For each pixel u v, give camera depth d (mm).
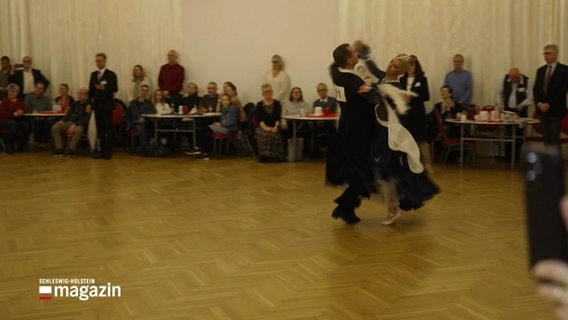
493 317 2875
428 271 3586
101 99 8781
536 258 675
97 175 7340
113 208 5422
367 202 5559
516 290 3242
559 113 7387
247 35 9953
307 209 5320
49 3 10539
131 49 10391
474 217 4957
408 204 4496
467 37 8922
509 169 7605
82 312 3008
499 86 8422
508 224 4707
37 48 10672
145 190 6297
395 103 4312
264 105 8625
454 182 6637
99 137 8883
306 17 9680
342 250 4047
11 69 10516
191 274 3576
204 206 5480
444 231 4523
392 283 3383
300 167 7957
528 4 8617
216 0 10000
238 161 8578
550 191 680
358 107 4434
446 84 8781
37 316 2965
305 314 2941
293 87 9844
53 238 4418
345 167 4621
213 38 10086
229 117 8844
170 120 9383
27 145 10539
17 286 3396
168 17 10211
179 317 2928
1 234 4543
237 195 5988
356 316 2908
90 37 10477
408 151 4387
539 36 8633
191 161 8609
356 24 9430
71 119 9414
